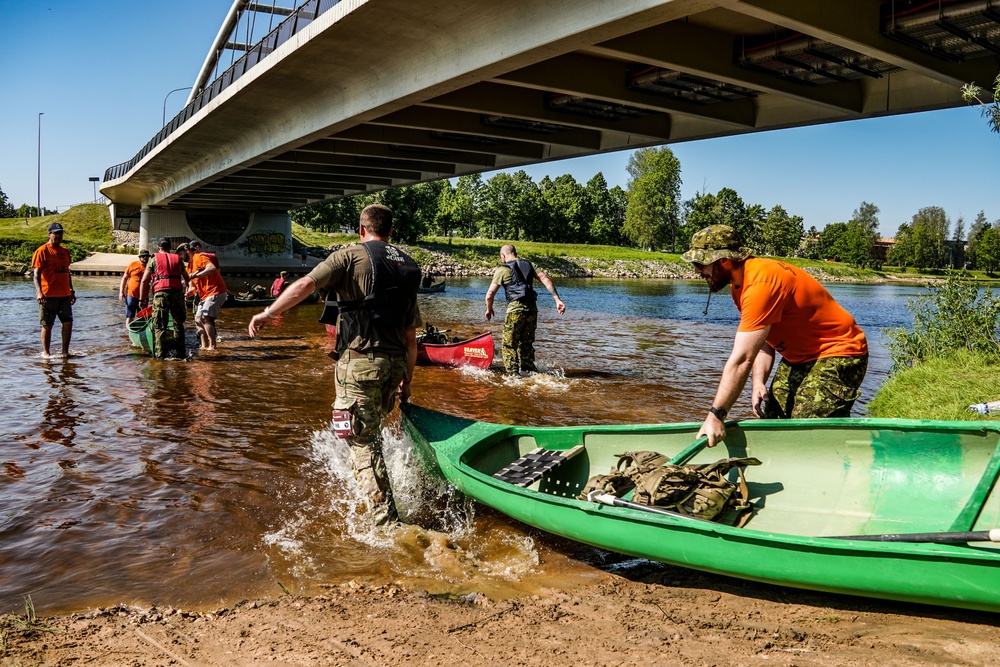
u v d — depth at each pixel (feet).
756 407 16.47
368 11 47.06
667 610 11.34
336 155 97.50
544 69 51.93
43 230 194.29
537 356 42.29
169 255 37.11
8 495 16.87
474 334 53.42
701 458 15.69
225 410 25.81
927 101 51.49
